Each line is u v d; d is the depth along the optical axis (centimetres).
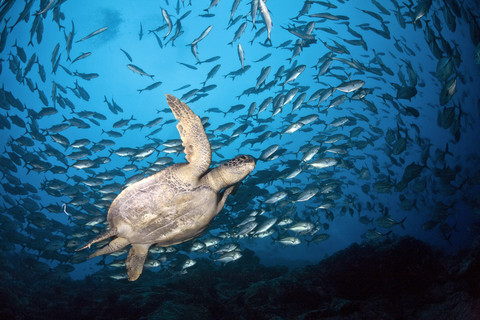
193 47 1220
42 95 1295
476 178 1047
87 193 1234
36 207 1238
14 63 1270
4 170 1233
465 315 551
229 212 1098
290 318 663
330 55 1262
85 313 834
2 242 1133
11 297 815
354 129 1181
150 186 514
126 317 782
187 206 530
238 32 1102
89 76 1437
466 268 701
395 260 830
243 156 554
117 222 544
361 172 1194
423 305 666
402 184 914
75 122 1220
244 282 1029
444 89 691
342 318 621
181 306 776
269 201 955
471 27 736
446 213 991
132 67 1310
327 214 1062
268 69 1210
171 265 930
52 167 1184
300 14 1180
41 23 1124
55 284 1120
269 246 1978
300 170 1026
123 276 919
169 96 528
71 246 1023
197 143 517
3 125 1261
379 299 693
